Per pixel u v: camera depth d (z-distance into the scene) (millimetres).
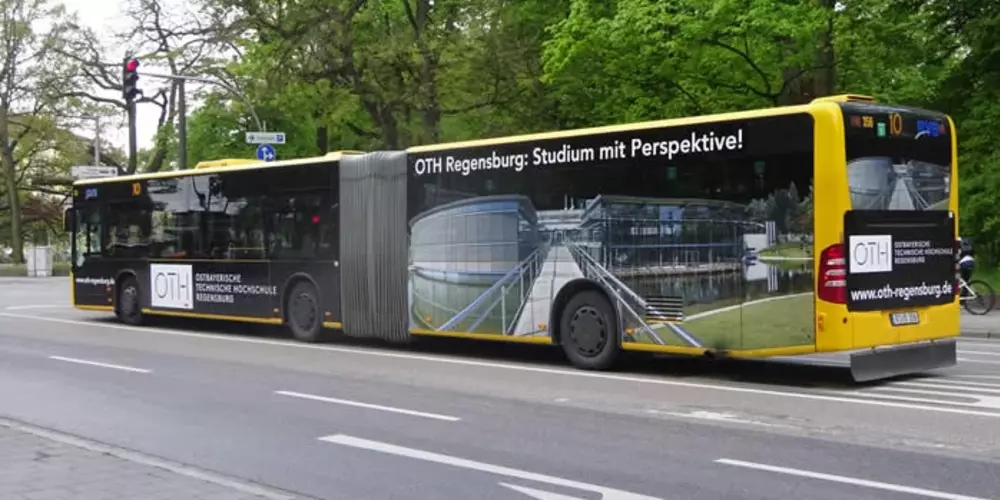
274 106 34719
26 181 64250
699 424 9320
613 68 25609
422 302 15297
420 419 9797
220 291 18938
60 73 52594
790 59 23500
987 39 23672
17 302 29000
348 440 8820
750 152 11562
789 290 11234
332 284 16844
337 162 16734
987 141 24156
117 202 21391
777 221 11320
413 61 30688
